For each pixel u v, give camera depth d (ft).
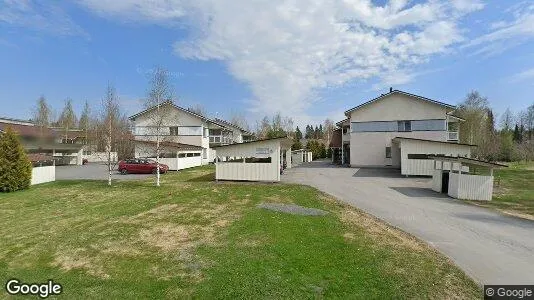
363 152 105.50
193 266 22.26
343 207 42.16
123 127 120.98
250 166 68.69
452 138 110.11
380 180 71.97
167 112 84.53
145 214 38.52
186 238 28.78
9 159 60.54
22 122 135.95
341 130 137.18
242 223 33.06
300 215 36.58
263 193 53.16
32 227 33.76
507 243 27.32
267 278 19.94
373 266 21.79
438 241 27.84
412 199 48.75
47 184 70.28
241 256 23.70
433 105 99.60
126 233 30.63
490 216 37.83
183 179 76.59
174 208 41.70
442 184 54.44
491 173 49.55
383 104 103.45
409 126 101.55
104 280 20.62
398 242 27.22
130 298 18.22
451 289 18.63
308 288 18.71
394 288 18.67
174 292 18.71
